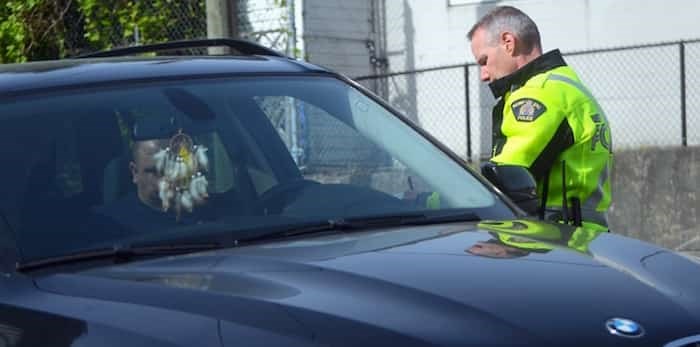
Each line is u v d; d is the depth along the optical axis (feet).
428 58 57.67
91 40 53.16
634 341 11.51
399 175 17.11
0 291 13.52
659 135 53.01
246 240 14.82
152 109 16.26
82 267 13.93
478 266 12.95
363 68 58.18
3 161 15.07
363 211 15.99
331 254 13.56
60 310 12.64
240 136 16.61
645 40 53.57
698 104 51.96
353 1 57.82
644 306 12.20
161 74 17.01
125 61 17.60
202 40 19.60
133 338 11.75
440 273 12.64
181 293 12.35
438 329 11.30
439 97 57.36
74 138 15.60
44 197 14.92
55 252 14.25
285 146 17.10
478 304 11.78
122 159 15.67
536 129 21.42
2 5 54.29
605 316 11.82
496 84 22.97
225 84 17.30
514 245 14.03
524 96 21.65
